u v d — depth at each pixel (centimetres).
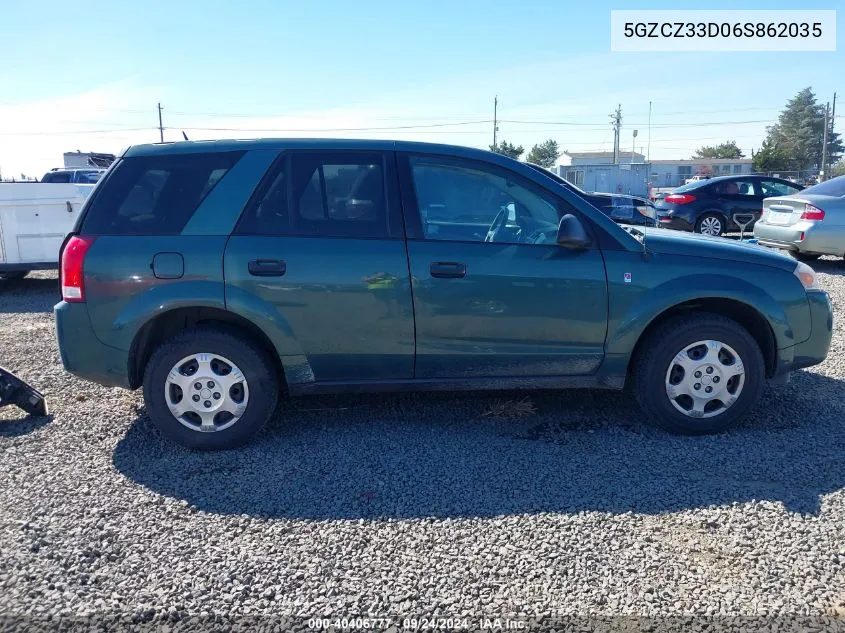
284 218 397
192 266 385
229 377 396
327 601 263
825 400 476
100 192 400
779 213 1095
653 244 416
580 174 3506
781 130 8169
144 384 396
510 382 417
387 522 319
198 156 402
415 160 410
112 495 347
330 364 404
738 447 399
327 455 394
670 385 414
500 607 259
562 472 369
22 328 766
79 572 281
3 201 993
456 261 396
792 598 262
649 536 305
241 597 266
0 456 394
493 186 411
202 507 335
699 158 7856
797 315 419
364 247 395
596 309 405
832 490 344
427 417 454
